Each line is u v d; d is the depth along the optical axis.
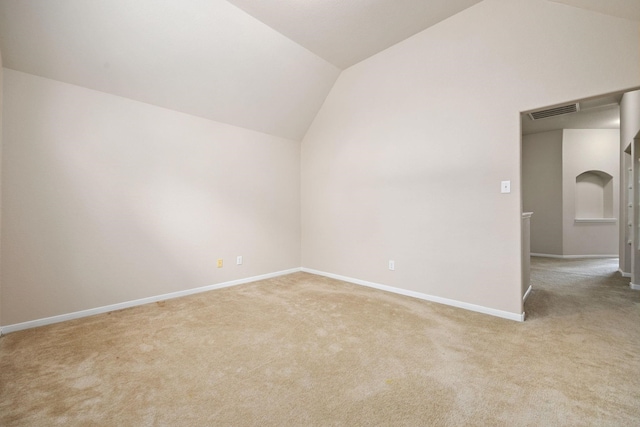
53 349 1.93
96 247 2.61
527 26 2.30
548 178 5.79
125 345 1.99
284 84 3.50
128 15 2.26
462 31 2.65
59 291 2.43
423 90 2.94
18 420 1.27
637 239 3.32
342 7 2.57
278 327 2.28
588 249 5.57
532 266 4.71
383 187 3.32
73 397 1.43
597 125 5.35
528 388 1.47
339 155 3.85
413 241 3.05
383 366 1.70
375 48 3.24
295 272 4.35
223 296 3.14
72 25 2.16
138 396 1.44
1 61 2.13
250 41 2.87
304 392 1.46
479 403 1.37
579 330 2.17
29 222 2.29
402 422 1.25
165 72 2.75
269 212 4.03
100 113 2.62
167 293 3.05
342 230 3.82
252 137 3.82
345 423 1.25
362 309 2.68
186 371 1.66
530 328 2.22
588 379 1.54
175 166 3.11
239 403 1.38
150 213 2.94
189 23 2.50
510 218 2.40
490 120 2.50
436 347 1.93
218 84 3.10
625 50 1.92
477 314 2.52
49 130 2.37
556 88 2.17
